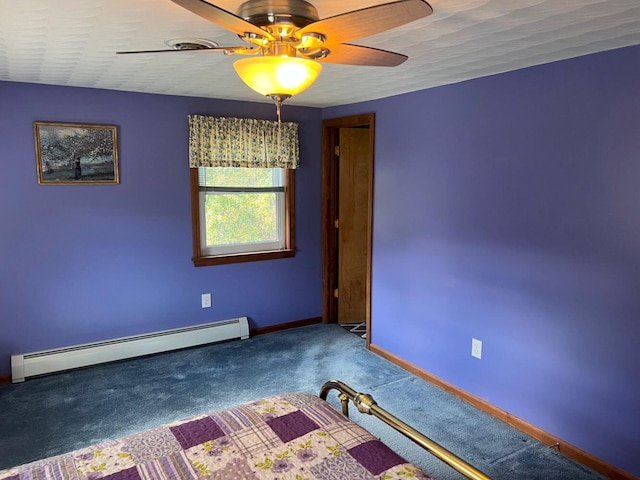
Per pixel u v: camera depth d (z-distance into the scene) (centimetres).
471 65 253
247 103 409
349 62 174
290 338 434
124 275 373
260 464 154
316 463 154
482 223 294
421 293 347
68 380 341
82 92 340
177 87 338
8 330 338
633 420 226
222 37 204
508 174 274
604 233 229
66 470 151
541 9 166
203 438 170
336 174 458
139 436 173
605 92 223
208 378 347
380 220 382
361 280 480
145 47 222
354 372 361
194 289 405
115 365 367
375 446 166
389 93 349
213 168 407
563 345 254
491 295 292
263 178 433
